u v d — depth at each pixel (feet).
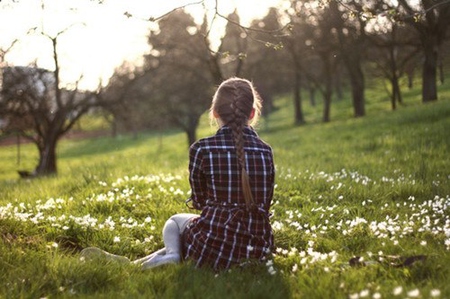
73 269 12.72
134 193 25.82
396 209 22.09
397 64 132.05
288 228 17.89
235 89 13.28
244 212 12.92
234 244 12.82
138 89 99.35
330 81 151.33
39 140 88.17
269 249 13.58
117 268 13.33
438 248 14.33
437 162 37.35
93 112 92.27
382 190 26.20
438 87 158.40
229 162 12.87
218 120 13.65
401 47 119.14
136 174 34.37
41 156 87.97
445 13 91.76
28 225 17.89
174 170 37.14
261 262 13.07
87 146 225.35
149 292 11.25
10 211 20.13
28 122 85.97
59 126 87.15
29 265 13.05
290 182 29.25
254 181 13.01
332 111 194.90
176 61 116.78
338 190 26.35
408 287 10.75
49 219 18.65
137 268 13.51
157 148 169.27
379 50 127.54
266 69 144.56
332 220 20.20
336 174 33.37
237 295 10.93
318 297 10.62
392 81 125.90
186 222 13.91
